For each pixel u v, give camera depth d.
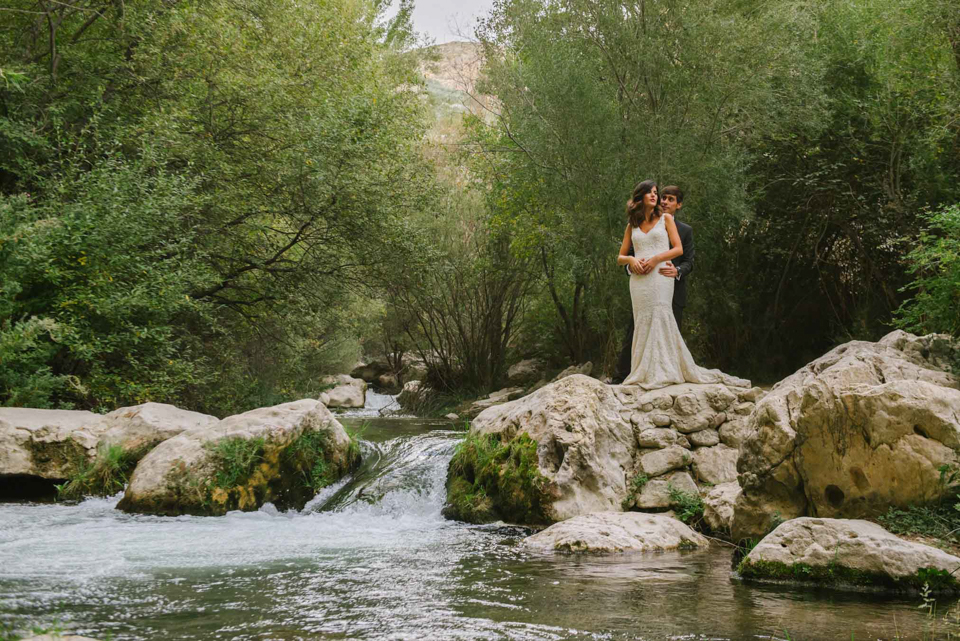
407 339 25.27
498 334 19.88
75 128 12.73
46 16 12.80
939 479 4.69
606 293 13.09
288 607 3.76
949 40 11.68
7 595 3.97
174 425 8.35
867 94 12.72
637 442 7.27
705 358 15.35
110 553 5.26
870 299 14.05
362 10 18.38
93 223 10.13
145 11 12.50
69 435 8.02
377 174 13.85
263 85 12.86
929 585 4.06
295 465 7.93
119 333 10.69
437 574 4.62
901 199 12.59
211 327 13.97
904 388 4.90
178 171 12.91
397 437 10.20
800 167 14.00
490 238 18.44
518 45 14.55
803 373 7.55
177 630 3.33
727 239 14.62
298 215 14.09
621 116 13.27
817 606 3.81
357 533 6.38
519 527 6.58
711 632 3.30
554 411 7.15
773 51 12.48
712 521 6.28
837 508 5.11
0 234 9.27
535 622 3.47
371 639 3.19
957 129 11.91
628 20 13.23
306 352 19.06
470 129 17.64
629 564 5.01
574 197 13.55
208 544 5.69
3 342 8.81
